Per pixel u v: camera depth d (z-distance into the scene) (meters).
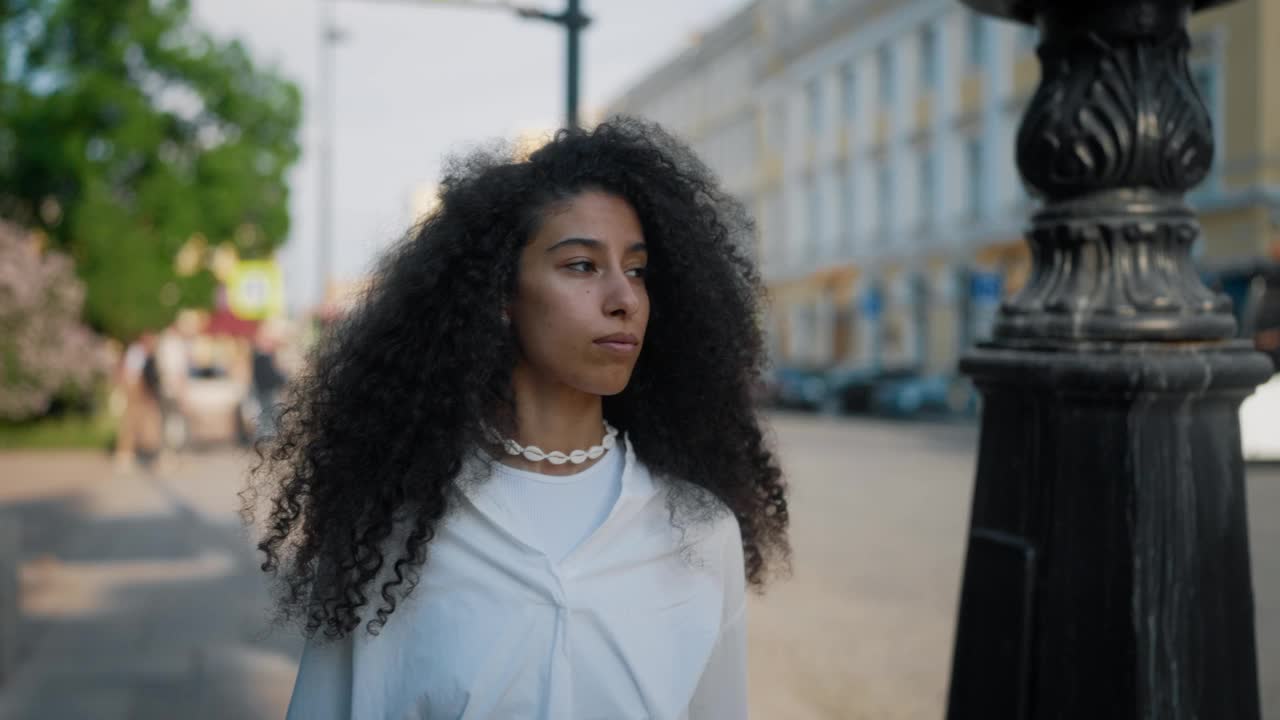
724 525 1.67
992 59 30.56
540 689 1.48
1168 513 2.12
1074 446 2.17
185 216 22.73
